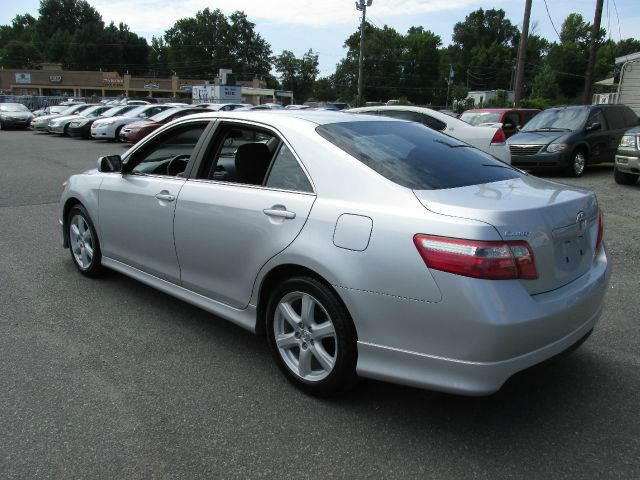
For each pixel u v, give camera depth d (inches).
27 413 117.4
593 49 853.8
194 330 161.3
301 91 4840.1
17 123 1233.4
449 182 117.9
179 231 151.1
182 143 166.6
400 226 104.4
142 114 897.5
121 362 141.0
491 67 4234.7
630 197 363.9
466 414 118.6
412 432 112.0
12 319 167.3
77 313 172.7
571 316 107.6
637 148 387.5
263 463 102.3
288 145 130.6
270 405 121.6
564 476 98.8
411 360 104.8
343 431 112.2
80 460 102.7
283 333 129.2
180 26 4832.7
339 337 115.0
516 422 115.6
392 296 104.4
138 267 174.1
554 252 106.6
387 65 4188.0
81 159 625.3
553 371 136.8
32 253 238.1
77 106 1214.9
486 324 95.3
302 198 122.0
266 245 126.1
